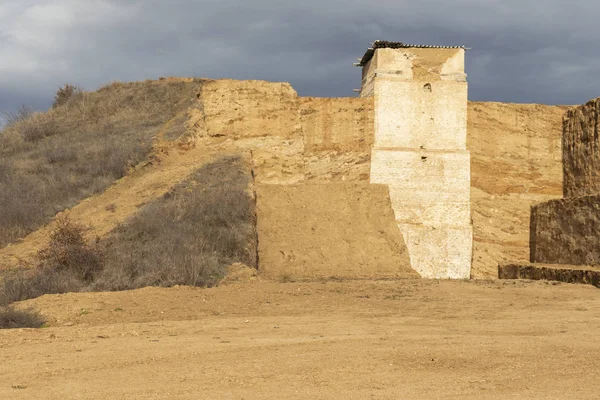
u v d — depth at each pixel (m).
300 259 28.08
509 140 35.31
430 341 10.99
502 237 34.03
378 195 32.53
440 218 33.56
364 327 12.63
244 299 16.52
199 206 26.34
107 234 24.31
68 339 11.47
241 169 31.59
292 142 34.69
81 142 36.59
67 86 46.47
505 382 8.45
